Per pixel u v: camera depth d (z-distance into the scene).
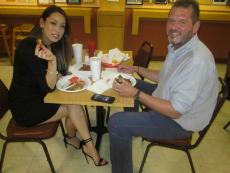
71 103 1.47
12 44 3.95
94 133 2.34
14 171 1.94
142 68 2.05
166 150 2.19
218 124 2.59
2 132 2.33
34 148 2.17
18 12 3.79
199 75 1.40
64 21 1.73
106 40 4.04
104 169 1.97
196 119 1.54
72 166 2.00
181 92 1.43
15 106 1.75
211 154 2.16
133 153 2.15
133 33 3.94
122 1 3.92
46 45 1.80
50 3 3.93
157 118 1.59
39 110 1.72
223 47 4.27
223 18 3.73
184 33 1.49
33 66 1.59
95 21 4.05
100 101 1.47
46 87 1.55
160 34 4.22
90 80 1.72
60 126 2.23
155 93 1.76
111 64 2.03
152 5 3.99
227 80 2.36
